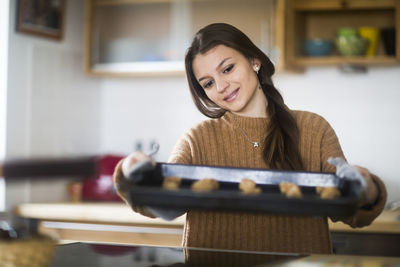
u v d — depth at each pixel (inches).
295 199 41.7
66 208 113.0
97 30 130.2
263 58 59.1
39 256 41.3
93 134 143.3
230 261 42.6
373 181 49.3
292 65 120.3
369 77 124.2
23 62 122.0
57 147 131.2
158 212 48.4
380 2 116.6
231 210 42.8
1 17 118.6
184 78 138.6
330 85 126.5
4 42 118.0
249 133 59.0
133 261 42.9
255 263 41.6
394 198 122.2
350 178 44.4
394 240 95.9
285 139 57.6
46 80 128.0
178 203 43.0
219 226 56.1
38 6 124.5
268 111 59.4
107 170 130.2
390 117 123.0
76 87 137.3
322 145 58.5
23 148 121.9
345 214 41.4
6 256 40.1
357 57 116.5
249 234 55.5
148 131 141.6
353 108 125.2
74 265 41.0
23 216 115.7
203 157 59.3
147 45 127.6
